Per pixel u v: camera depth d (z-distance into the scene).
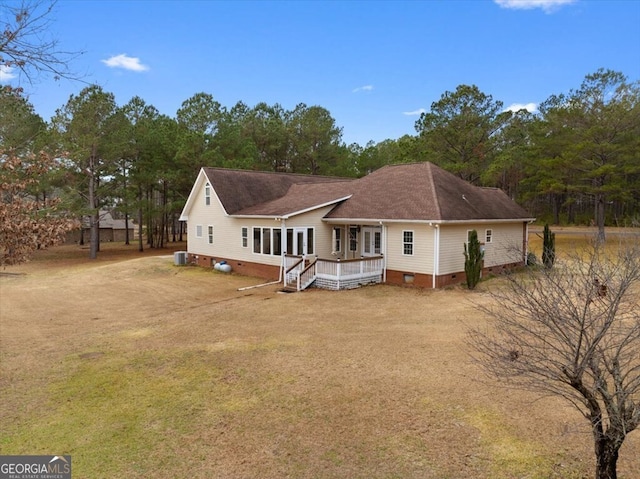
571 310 4.99
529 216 25.31
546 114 37.97
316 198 25.05
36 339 13.20
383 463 6.09
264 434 7.00
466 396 8.12
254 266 24.41
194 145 36.12
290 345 11.61
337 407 7.86
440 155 36.59
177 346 11.90
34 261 34.81
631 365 7.88
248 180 28.28
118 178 36.56
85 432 7.21
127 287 22.27
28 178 8.17
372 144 65.94
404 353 10.66
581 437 6.59
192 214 29.27
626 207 42.16
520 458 6.09
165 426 7.36
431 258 19.45
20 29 6.92
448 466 5.96
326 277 20.05
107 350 11.80
